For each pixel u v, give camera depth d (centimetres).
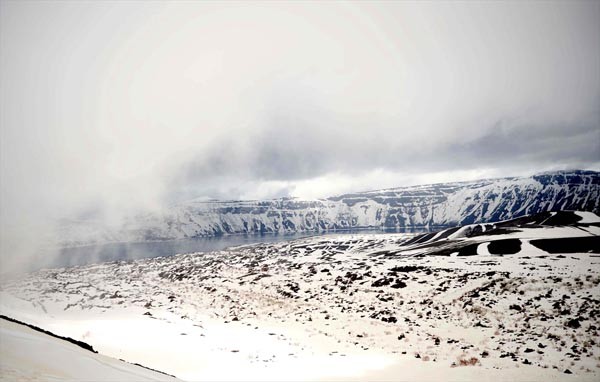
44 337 1181
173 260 12394
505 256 6512
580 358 2508
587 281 4209
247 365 2366
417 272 5750
